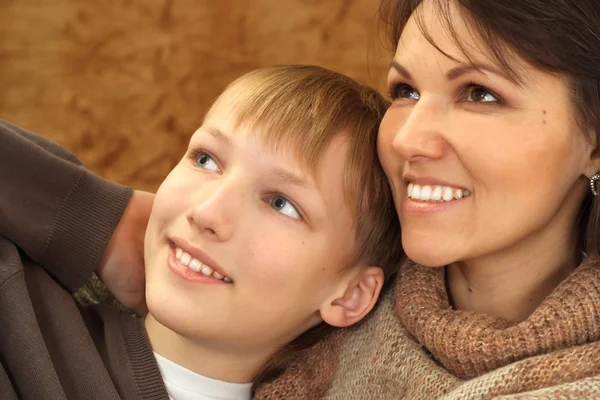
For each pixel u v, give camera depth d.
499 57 0.69
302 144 0.82
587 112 0.71
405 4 0.81
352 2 1.51
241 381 0.91
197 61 1.51
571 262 0.81
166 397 0.85
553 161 0.71
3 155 0.83
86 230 0.88
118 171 1.50
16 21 1.50
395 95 0.82
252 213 0.81
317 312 0.89
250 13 1.51
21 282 0.81
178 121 1.51
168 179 0.86
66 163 0.87
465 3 0.69
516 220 0.72
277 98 0.84
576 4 0.69
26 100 1.51
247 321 0.83
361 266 0.89
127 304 0.96
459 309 0.85
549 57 0.68
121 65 1.51
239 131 0.82
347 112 0.87
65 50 1.50
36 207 0.85
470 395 0.69
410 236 0.76
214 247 0.80
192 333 0.82
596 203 0.76
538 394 0.65
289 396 0.87
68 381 0.80
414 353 0.79
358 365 0.86
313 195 0.82
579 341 0.71
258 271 0.80
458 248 0.74
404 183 0.79
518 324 0.73
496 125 0.70
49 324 0.83
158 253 0.84
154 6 1.50
